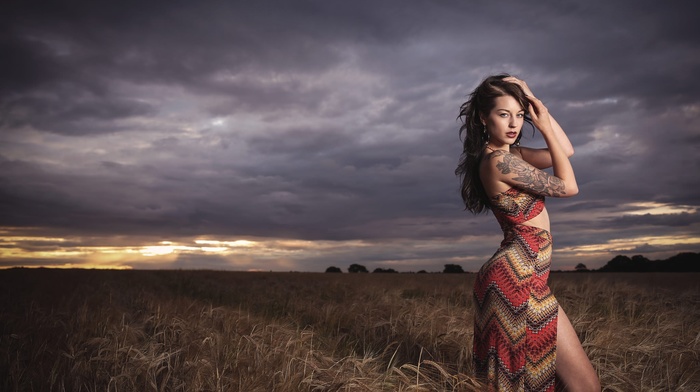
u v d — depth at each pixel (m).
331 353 4.75
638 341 4.90
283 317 7.31
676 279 16.47
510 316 2.88
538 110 3.00
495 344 2.92
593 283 10.57
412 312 6.23
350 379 3.46
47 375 3.57
